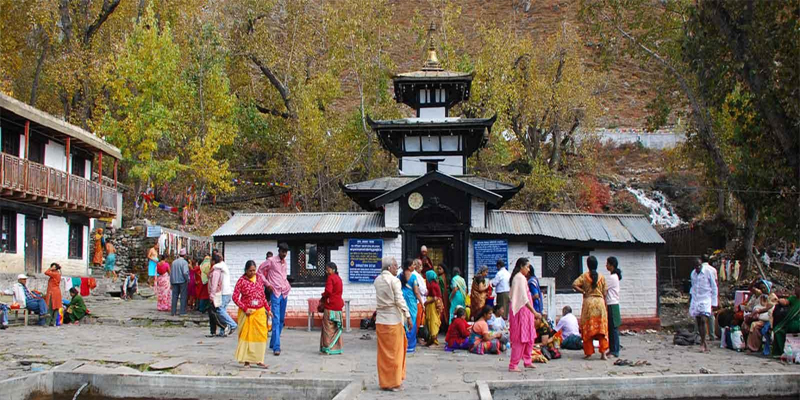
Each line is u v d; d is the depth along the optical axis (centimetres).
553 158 4703
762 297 1642
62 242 3131
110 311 2281
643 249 2075
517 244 2066
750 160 2272
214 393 1170
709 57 2281
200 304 2183
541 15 10119
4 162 2447
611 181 5459
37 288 2612
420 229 2077
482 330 1548
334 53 4672
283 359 1406
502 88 4197
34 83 4147
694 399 1198
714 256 3184
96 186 3177
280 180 4791
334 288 1493
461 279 1745
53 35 4122
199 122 4138
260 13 4981
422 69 2823
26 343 1599
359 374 1251
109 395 1195
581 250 2073
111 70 4091
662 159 6156
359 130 4328
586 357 1475
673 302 2544
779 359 1473
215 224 4222
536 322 1488
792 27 2016
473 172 4356
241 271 2098
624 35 3291
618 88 8450
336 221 2159
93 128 4012
